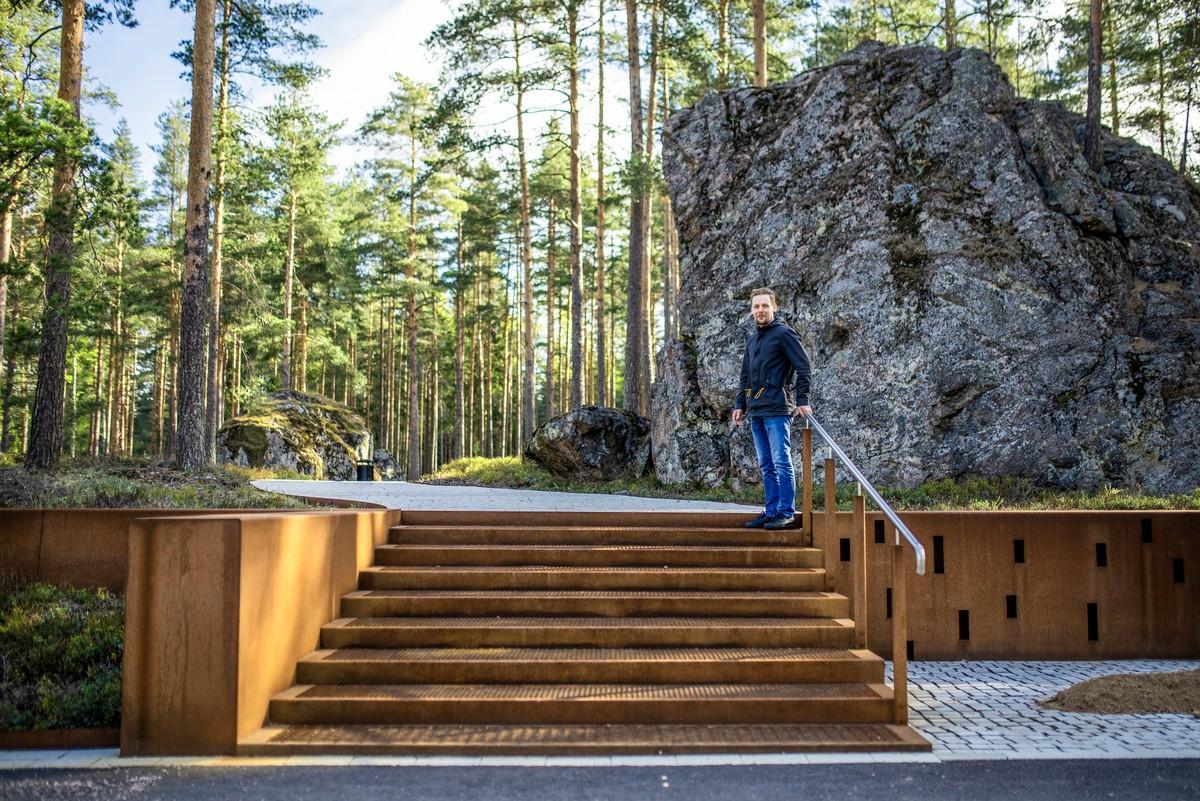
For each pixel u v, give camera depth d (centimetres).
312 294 4081
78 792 396
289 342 3494
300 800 383
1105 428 1244
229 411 4225
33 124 1213
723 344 1495
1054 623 744
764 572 648
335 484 1669
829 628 576
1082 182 1373
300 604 538
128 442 5219
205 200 1583
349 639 568
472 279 4409
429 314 5044
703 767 433
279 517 509
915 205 1380
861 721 500
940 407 1295
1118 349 1276
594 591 639
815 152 1486
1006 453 1260
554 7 2383
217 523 462
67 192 1356
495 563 676
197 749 454
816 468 1352
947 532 748
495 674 531
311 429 2936
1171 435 1228
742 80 2361
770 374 736
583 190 3719
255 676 477
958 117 1402
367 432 3153
